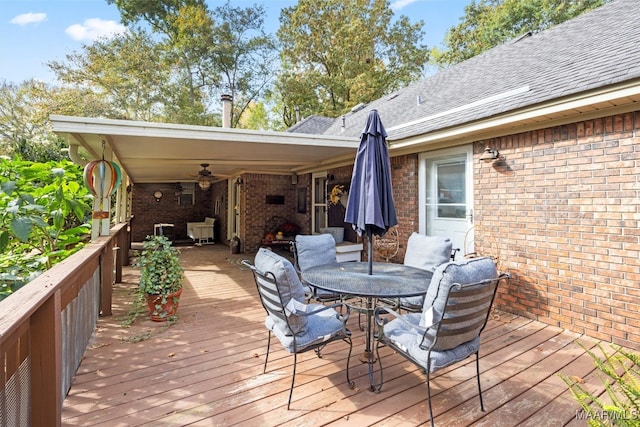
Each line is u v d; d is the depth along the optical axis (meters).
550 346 3.31
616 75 3.13
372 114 3.17
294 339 2.34
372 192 2.99
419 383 2.60
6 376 1.44
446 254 3.66
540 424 2.12
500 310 4.46
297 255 4.48
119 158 6.50
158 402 2.32
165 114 19.05
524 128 4.12
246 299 5.01
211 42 20.20
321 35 20.33
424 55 20.52
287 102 21.20
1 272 3.40
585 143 3.61
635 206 3.25
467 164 4.96
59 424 1.78
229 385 2.55
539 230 4.04
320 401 2.35
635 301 3.26
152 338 3.46
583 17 5.65
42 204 4.20
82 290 2.98
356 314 4.21
